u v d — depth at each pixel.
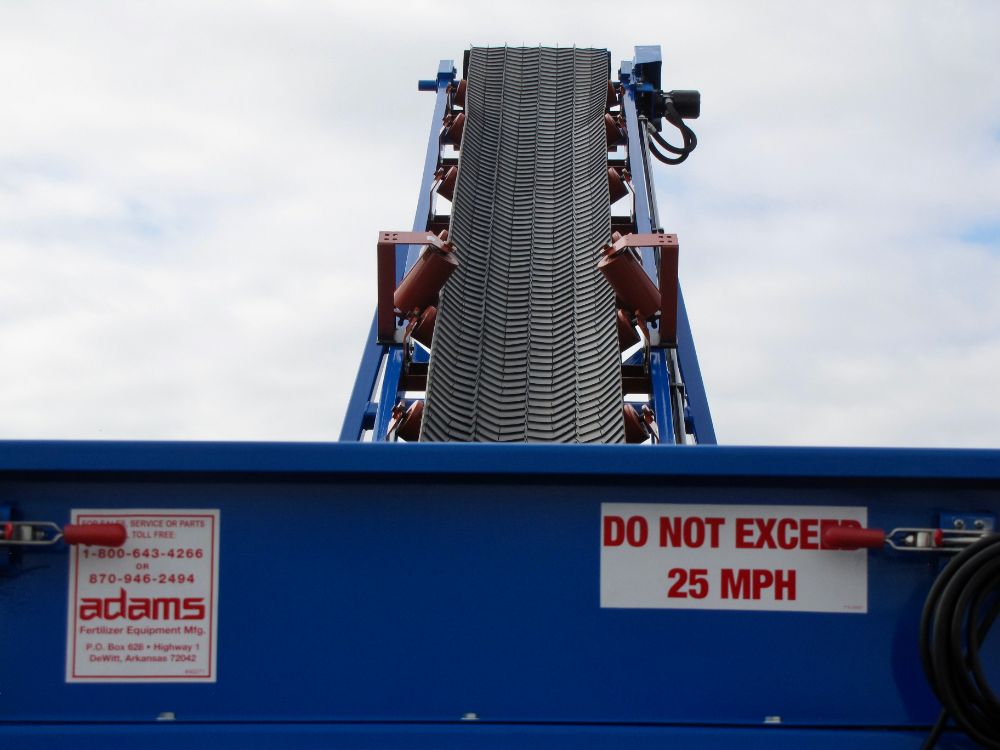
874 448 2.15
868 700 2.15
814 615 2.17
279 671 2.14
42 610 2.16
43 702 2.14
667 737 2.11
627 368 6.01
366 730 2.12
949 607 2.07
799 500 2.20
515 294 6.72
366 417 5.52
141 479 2.19
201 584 2.17
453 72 9.01
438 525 2.18
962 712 2.06
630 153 7.83
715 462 2.13
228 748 2.11
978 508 2.19
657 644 2.15
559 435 5.53
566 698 2.14
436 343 5.95
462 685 2.14
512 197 7.71
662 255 5.69
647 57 8.91
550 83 8.96
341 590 2.17
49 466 2.13
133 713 2.14
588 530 2.18
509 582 2.17
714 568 2.18
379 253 5.70
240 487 2.20
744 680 2.15
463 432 5.57
